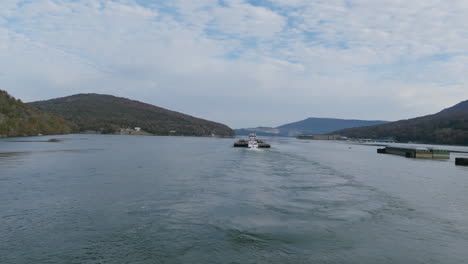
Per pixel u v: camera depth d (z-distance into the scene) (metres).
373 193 31.80
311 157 78.69
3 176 37.88
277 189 32.72
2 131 145.25
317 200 28.14
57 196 27.78
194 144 147.12
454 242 18.84
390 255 16.88
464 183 39.97
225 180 37.69
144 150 92.06
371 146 184.12
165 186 33.19
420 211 25.31
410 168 57.34
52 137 160.75
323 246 17.83
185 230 19.83
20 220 21.14
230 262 15.70
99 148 94.31
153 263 15.45
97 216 22.30
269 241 18.39
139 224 20.80
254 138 149.50
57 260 15.57
